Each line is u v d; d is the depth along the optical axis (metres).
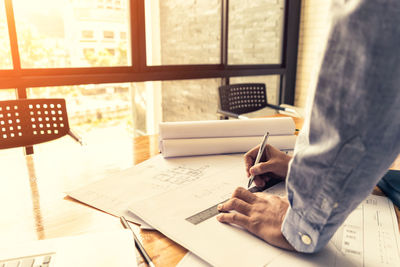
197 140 0.85
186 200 0.58
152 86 3.84
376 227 0.50
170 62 4.08
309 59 3.07
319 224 0.37
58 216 0.55
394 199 0.59
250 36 3.09
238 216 0.48
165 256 0.44
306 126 0.35
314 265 0.40
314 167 0.34
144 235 0.49
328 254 0.42
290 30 3.08
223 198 0.59
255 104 2.09
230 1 2.93
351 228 0.50
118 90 3.25
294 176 0.37
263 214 0.47
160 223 0.50
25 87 1.90
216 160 0.82
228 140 0.87
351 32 0.28
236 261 0.41
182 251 0.45
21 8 2.06
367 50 0.27
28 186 0.68
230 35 2.98
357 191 0.33
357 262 0.41
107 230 0.51
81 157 0.87
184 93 3.86
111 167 0.80
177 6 3.77
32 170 0.77
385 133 0.30
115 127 3.30
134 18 2.24
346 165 0.32
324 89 0.31
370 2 0.26
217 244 0.45
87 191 0.65
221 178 0.70
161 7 4.03
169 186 0.66
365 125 0.30
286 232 0.42
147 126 3.82
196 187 0.65
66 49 2.38
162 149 0.85
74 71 2.07
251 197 0.51
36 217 0.55
